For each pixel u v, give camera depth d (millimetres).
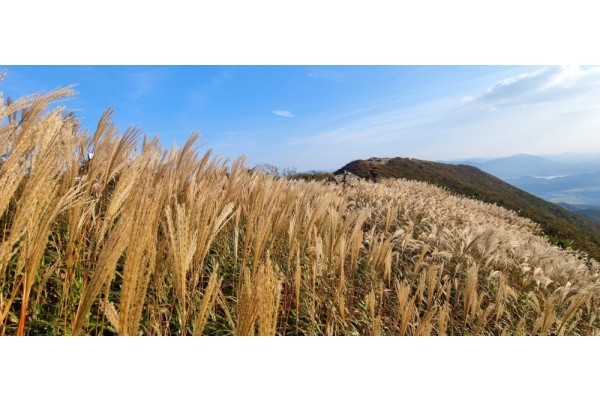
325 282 3184
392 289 3787
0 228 1883
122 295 1105
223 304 1988
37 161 1279
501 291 3490
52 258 2332
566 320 3221
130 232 1106
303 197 4469
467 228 5648
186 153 3480
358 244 3260
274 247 3736
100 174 2729
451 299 4145
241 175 3697
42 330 1803
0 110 1521
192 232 1751
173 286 2238
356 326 3100
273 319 1359
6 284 1814
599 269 8539
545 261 6340
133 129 2852
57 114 1462
